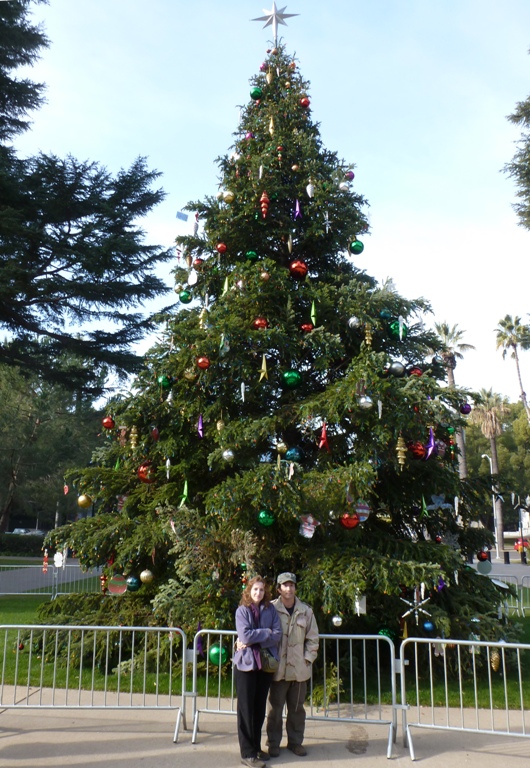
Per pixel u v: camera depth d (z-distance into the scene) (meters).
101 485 8.93
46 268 19.08
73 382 21.42
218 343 7.56
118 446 9.11
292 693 5.30
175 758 5.09
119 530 8.18
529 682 7.46
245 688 5.04
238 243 9.28
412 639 5.55
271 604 5.31
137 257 19.45
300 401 7.88
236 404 8.18
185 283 9.40
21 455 34.47
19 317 19.53
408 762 5.04
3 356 20.53
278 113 9.83
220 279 9.21
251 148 9.60
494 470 53.94
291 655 5.27
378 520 8.73
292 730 5.29
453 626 7.55
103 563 8.65
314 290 8.16
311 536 7.11
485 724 6.04
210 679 7.47
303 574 7.11
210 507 7.05
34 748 5.31
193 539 7.28
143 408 8.32
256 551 7.37
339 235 9.08
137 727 5.91
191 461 8.26
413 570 6.73
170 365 8.16
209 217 9.38
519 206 23.03
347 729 5.90
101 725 5.96
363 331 8.10
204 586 7.09
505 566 32.03
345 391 6.98
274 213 9.01
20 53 20.16
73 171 19.03
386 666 8.01
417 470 8.18
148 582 8.12
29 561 33.09
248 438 7.32
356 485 6.82
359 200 9.57
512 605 14.45
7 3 19.05
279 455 7.30
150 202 20.61
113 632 8.11
